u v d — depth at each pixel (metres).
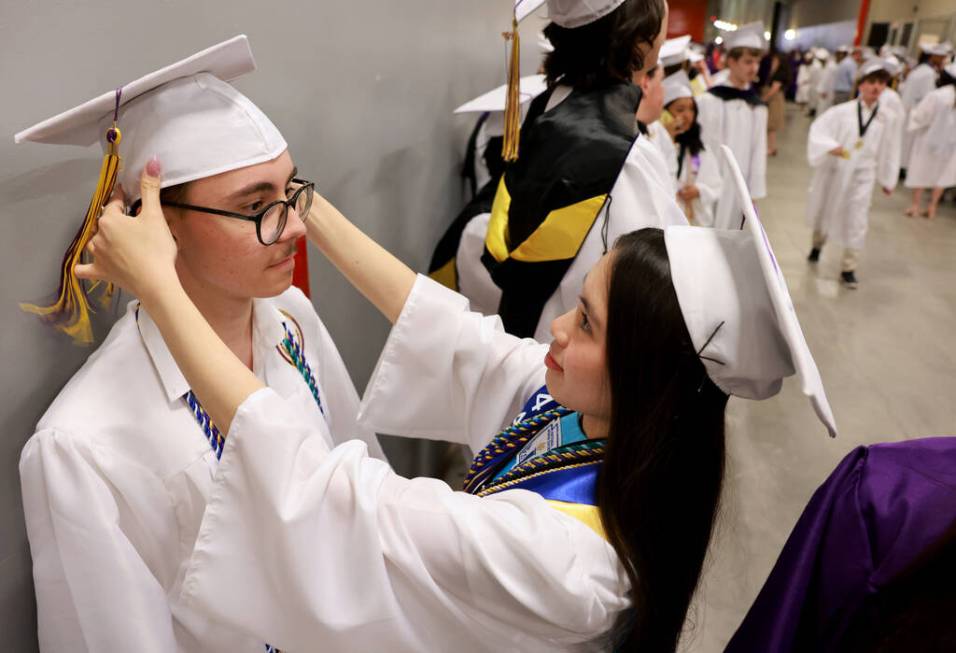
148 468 0.83
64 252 0.85
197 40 1.02
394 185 1.96
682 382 0.79
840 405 3.38
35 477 0.77
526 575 0.74
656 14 1.50
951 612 0.55
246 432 0.74
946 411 3.33
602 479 0.82
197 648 0.92
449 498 0.79
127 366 0.84
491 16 2.96
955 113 6.59
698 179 3.80
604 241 1.50
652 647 0.83
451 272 2.08
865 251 5.81
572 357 0.86
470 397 1.15
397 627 0.77
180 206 0.80
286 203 0.84
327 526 0.77
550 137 1.54
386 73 1.82
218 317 0.92
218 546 0.76
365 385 1.97
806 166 9.65
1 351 0.78
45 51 0.77
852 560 0.73
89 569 0.77
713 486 0.83
